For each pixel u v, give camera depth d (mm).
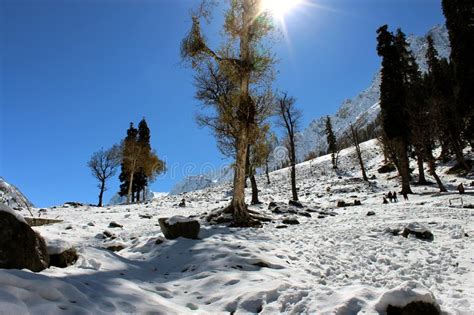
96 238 15570
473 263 8891
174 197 54719
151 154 53844
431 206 23016
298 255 9961
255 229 15078
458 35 34969
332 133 82062
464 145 47312
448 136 40719
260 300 6008
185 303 6133
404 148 36688
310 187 48906
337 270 8797
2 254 5582
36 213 26453
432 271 8508
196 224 11625
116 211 30094
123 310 5090
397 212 20406
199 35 17531
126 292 5848
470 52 34219
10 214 5949
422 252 10359
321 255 10164
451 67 45812
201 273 7836
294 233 14164
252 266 8242
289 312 5512
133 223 21453
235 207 16812
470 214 17188
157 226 19016
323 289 6348
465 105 34875
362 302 5316
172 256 9688
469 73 34188
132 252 10945
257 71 17219
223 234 13031
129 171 53781
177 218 11672
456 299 6234
